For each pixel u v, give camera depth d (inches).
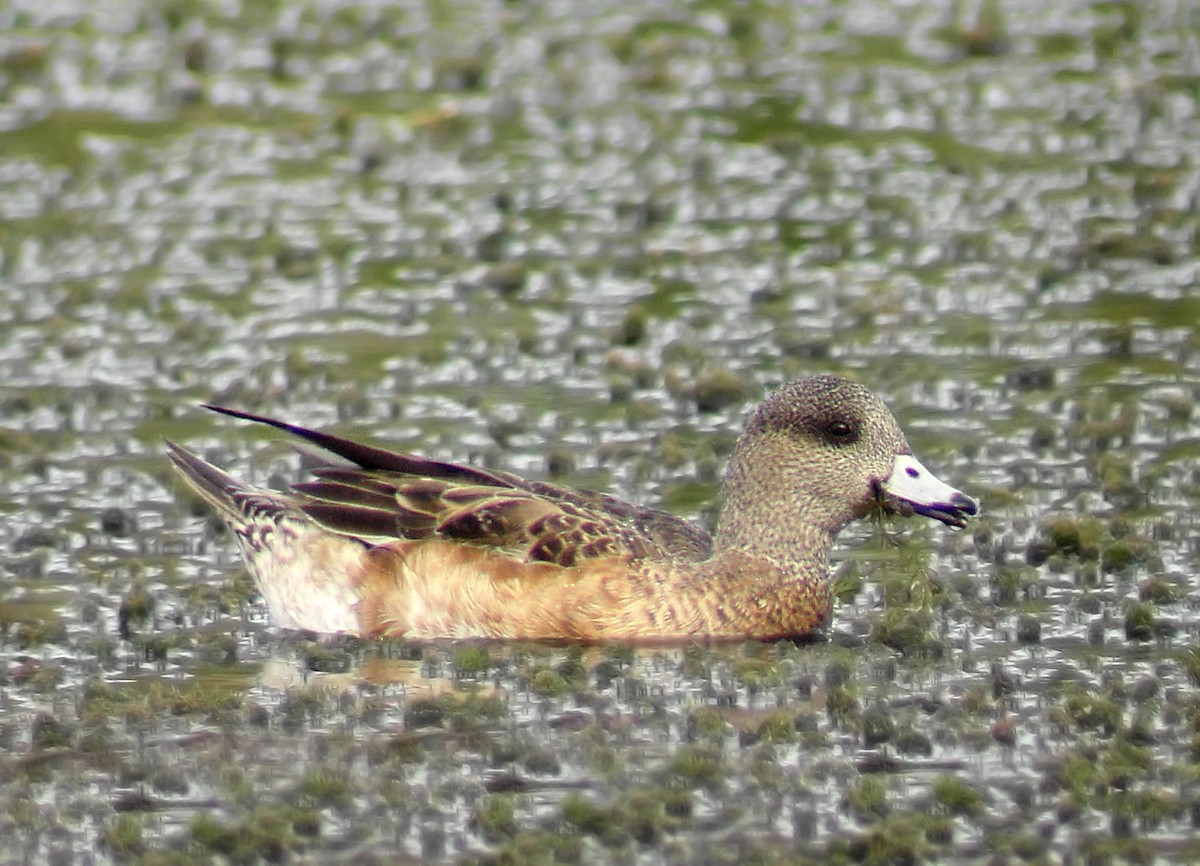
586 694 429.4
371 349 685.3
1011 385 636.1
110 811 378.6
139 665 450.9
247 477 576.1
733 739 404.2
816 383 477.1
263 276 764.0
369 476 484.4
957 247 779.4
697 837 362.3
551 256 786.8
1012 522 524.7
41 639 461.1
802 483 469.7
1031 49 1041.5
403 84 1004.6
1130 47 1040.2
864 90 984.9
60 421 622.2
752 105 969.5
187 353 684.1
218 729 413.1
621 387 638.5
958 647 449.7
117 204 850.1
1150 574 489.4
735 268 769.6
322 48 1055.0
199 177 882.8
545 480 565.3
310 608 478.0
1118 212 815.1
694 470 572.7
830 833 362.3
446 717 417.1
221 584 500.7
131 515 546.6
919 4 1117.7
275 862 356.5
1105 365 655.1
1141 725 398.0
